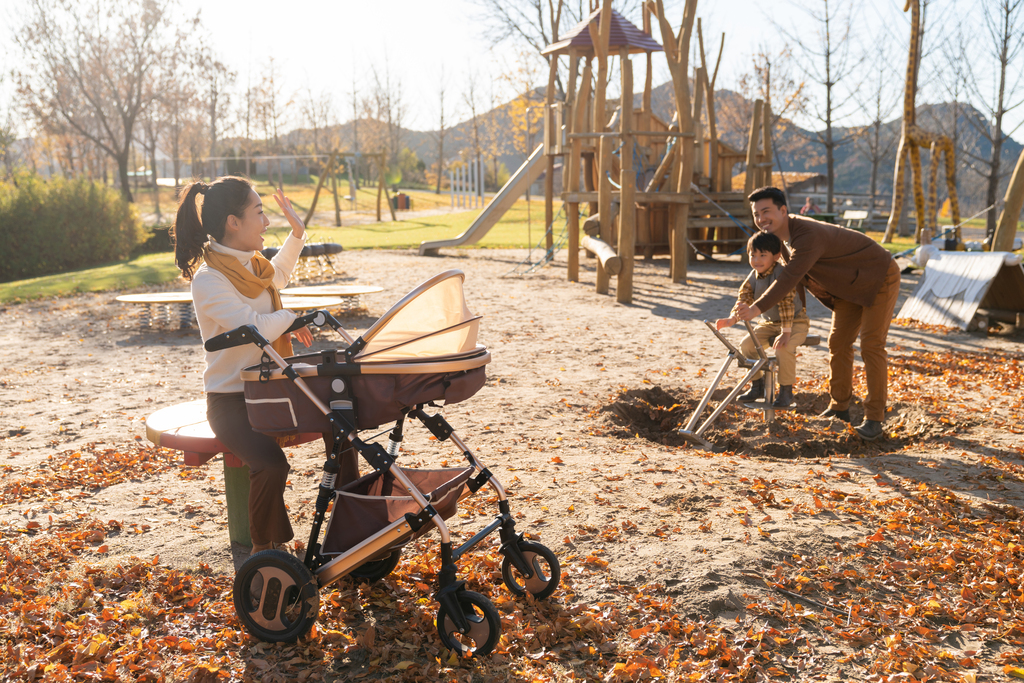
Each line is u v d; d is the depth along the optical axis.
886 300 5.60
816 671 2.74
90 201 26.11
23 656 2.81
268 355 2.94
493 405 6.73
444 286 2.77
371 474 3.22
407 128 87.38
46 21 41.38
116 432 6.09
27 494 4.60
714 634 2.95
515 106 48.06
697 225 19.86
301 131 91.06
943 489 4.43
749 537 3.74
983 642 2.92
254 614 2.97
